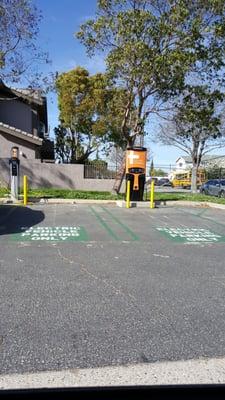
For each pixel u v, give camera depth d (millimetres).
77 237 10141
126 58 17781
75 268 7023
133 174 18016
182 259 7953
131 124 20906
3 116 26484
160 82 18469
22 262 7402
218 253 8617
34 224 12055
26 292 5660
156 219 13867
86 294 5621
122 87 19688
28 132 26891
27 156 24938
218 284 6238
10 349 3967
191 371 3631
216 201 19875
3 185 23750
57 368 3631
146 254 8344
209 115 20141
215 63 18422
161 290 5871
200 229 11938
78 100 35281
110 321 4691
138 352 3957
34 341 4148
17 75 19281
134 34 17391
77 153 40062
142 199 18344
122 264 7398
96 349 4000
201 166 54906
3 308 5043
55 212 14992
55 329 4445
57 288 5859
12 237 9945
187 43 17703
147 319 4777
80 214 14609
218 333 4430
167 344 4141
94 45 18438
